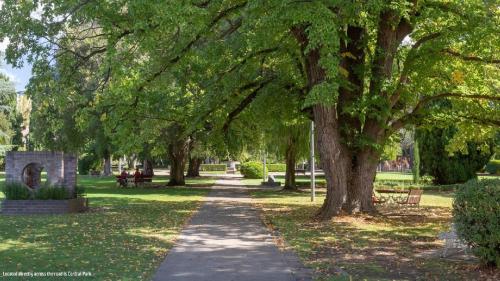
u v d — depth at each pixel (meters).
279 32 15.91
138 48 14.79
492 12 14.62
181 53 16.31
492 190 8.83
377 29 17.47
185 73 19.33
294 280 8.15
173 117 21.39
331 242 12.10
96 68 20.70
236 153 33.84
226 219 16.81
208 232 13.73
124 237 12.77
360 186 17.30
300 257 10.20
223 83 18.72
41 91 17.12
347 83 15.38
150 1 12.30
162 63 16.44
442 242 12.16
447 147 23.47
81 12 14.45
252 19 13.32
